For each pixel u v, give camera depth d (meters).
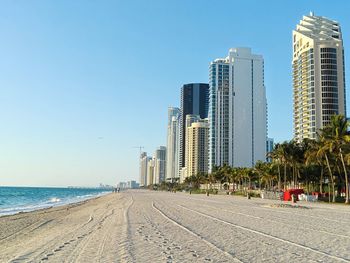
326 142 74.31
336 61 180.25
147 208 51.81
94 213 49.41
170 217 36.50
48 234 28.67
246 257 15.48
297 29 197.00
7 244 24.39
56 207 75.19
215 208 51.38
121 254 16.55
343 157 76.00
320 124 176.38
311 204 67.31
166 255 16.08
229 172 168.38
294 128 192.75
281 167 121.50
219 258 15.30
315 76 179.62
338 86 179.00
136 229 26.48
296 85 192.62
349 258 15.20
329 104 176.75
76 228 30.36
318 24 191.75
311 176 115.62
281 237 21.84
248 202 72.06
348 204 69.50
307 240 20.55
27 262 15.51
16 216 50.31
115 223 31.89
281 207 54.47
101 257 15.95
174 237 22.02
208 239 21.08
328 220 33.41
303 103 184.38
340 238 21.42
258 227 27.33
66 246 19.62
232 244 19.14
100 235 23.94
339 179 106.00
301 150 99.50
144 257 15.73
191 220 33.16
